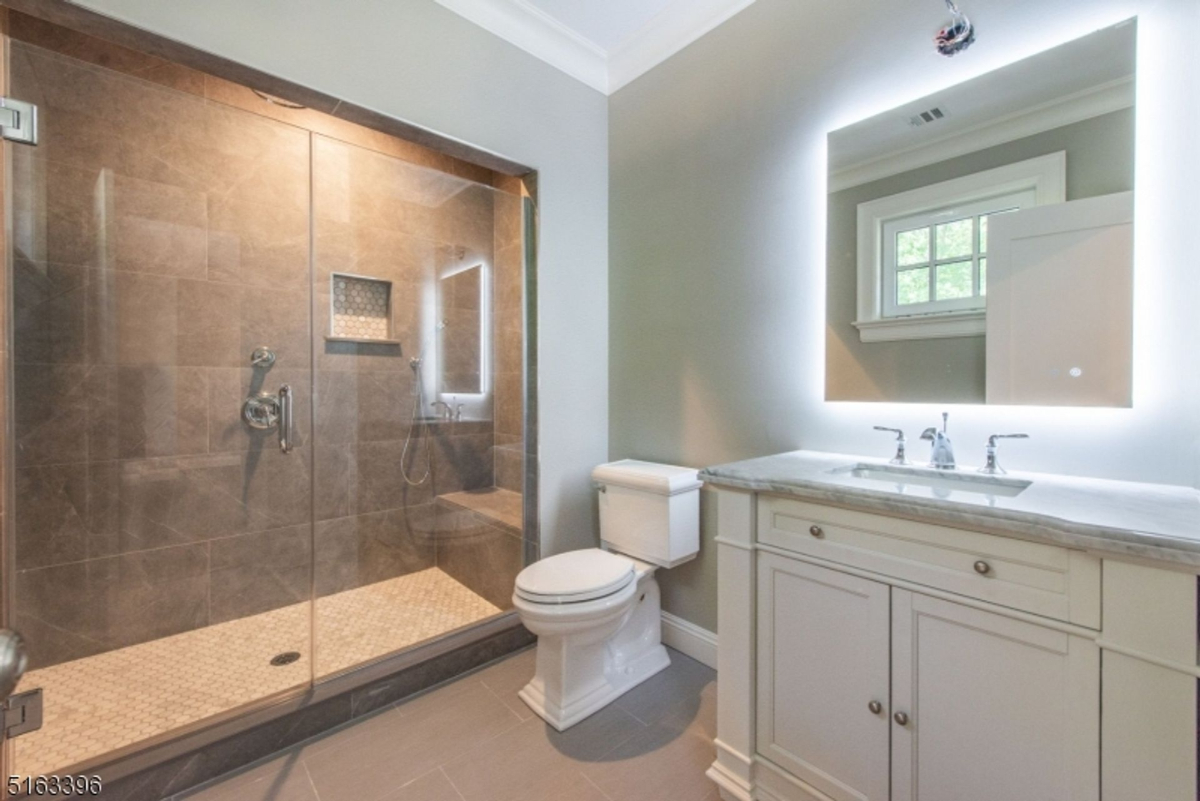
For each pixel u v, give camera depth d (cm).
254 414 229
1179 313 110
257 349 230
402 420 271
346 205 250
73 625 189
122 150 196
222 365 222
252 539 229
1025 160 129
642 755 153
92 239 191
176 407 212
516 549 231
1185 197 109
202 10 142
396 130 186
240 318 225
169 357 210
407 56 181
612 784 142
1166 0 110
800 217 175
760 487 128
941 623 101
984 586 95
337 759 153
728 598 138
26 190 174
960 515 95
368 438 261
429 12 187
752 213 189
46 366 182
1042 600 89
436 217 268
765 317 186
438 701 182
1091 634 83
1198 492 105
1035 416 130
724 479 135
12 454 168
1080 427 123
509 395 238
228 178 220
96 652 194
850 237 162
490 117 204
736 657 136
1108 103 118
